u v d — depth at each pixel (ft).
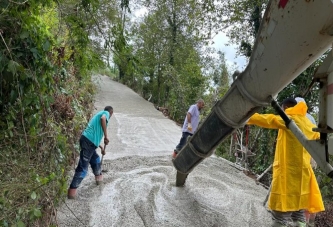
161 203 14.78
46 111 11.41
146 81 69.51
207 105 34.81
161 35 61.82
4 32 9.59
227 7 27.71
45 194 9.77
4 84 9.83
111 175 17.95
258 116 11.34
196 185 17.29
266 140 22.50
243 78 8.46
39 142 11.25
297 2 5.99
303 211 12.05
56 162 11.99
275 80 7.54
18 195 8.82
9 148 9.76
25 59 10.12
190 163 14.05
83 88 30.63
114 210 13.65
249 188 18.33
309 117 13.30
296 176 11.35
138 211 13.71
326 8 5.51
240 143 24.94
